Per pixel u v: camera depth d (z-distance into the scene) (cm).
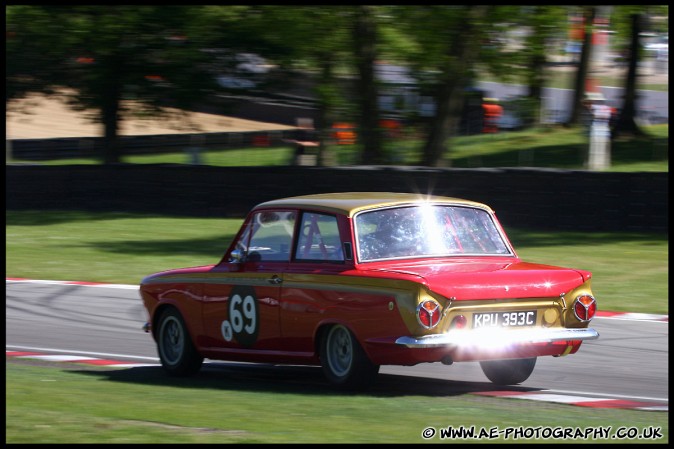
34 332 2984
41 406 1772
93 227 5694
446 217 2134
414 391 2084
